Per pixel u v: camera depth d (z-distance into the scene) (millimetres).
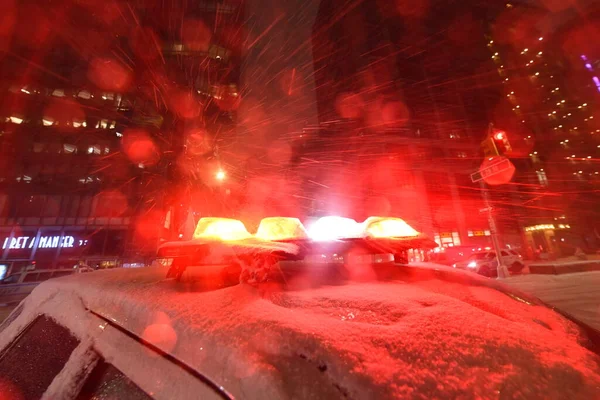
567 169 37656
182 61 24953
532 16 44750
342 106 42188
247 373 728
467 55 40719
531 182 36094
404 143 33531
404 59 37469
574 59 43688
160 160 10281
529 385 808
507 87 40969
